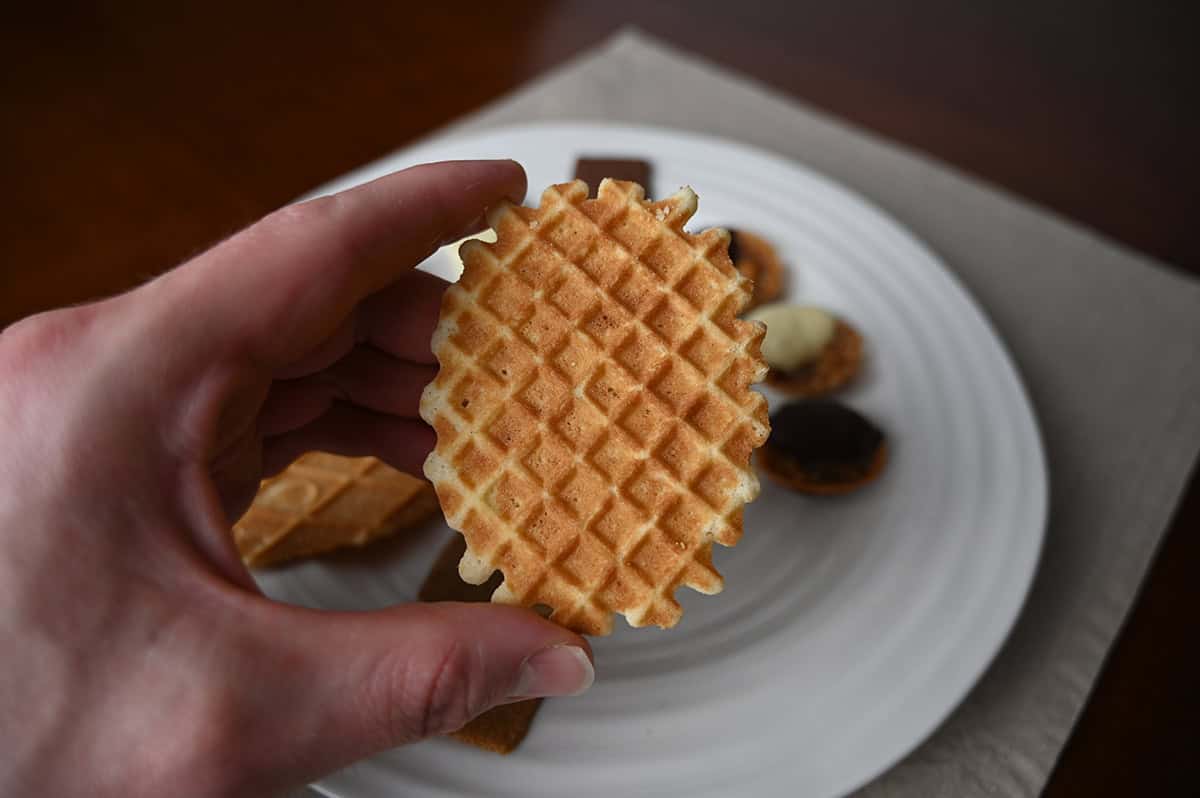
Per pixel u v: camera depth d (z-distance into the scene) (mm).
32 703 195
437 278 277
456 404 230
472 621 210
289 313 222
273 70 422
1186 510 300
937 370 312
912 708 249
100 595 198
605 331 233
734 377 230
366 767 238
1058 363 328
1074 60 444
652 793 239
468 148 361
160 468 206
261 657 200
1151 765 257
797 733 247
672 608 220
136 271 347
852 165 382
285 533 281
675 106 405
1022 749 255
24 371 205
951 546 277
